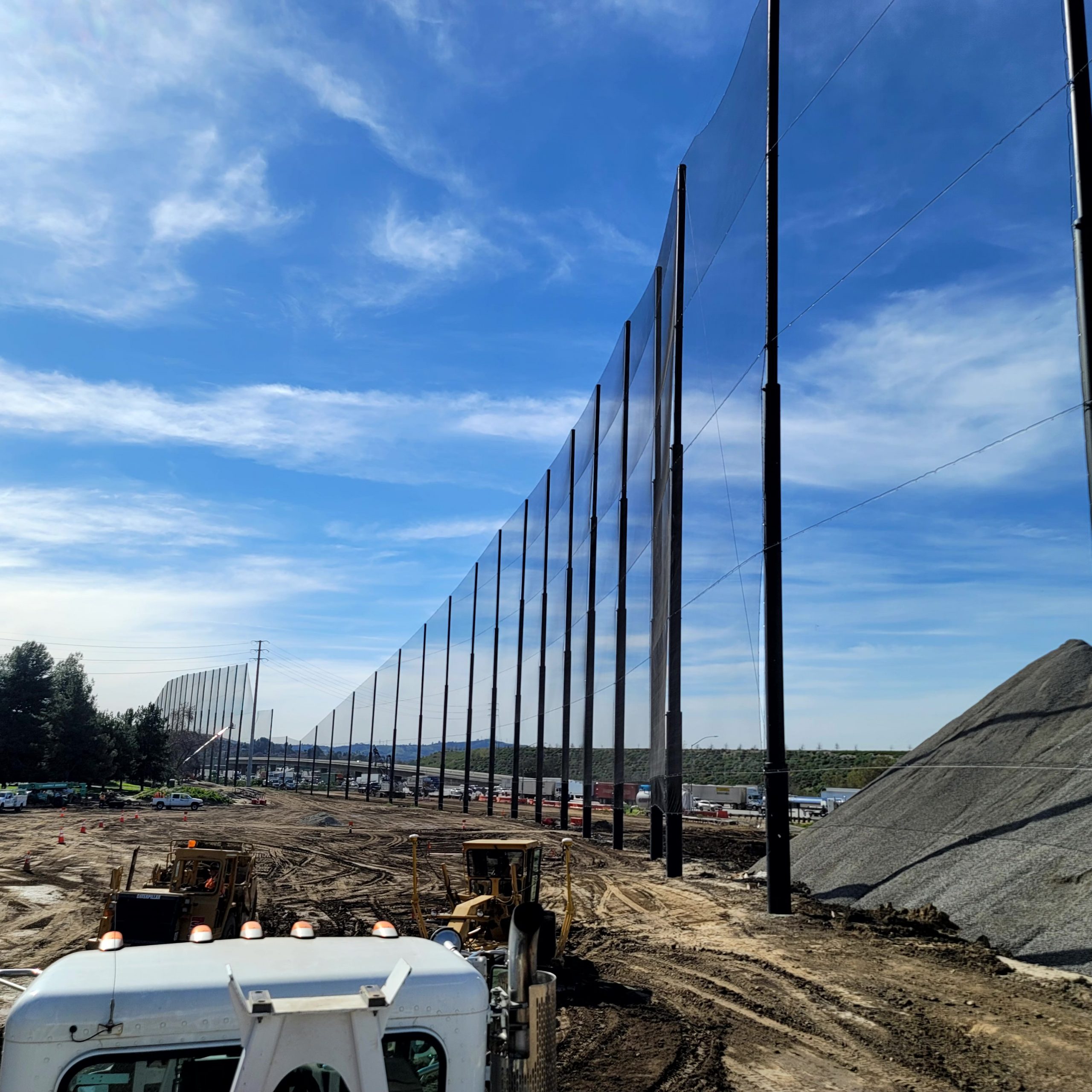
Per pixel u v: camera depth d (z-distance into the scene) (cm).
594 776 4303
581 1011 1345
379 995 394
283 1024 378
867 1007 1327
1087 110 1319
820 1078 1047
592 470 4431
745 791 6700
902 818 2389
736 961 1658
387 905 2452
